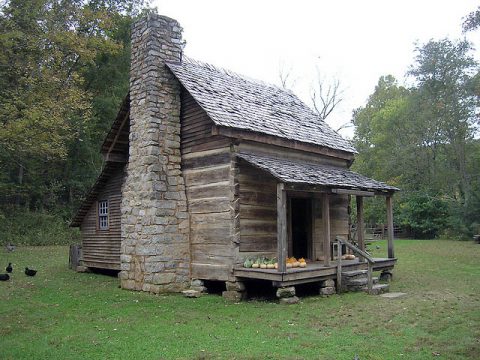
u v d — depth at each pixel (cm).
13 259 1953
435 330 810
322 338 764
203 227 1254
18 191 2783
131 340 762
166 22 1363
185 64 1420
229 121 1182
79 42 2194
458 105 3528
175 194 1282
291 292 1095
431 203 3441
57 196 2992
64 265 1834
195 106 1315
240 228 1188
